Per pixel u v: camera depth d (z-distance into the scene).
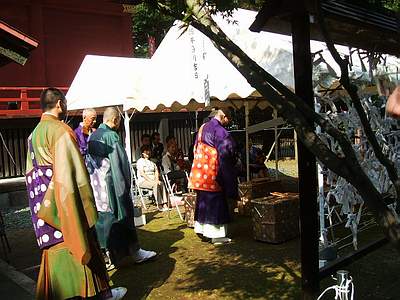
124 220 4.44
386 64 4.55
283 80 4.62
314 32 3.11
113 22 18.39
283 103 1.52
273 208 5.12
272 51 4.78
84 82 7.63
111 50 18.34
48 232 2.80
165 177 7.64
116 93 6.91
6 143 11.90
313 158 2.75
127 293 3.88
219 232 5.24
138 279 4.22
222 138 5.09
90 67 7.59
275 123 7.60
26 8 16.09
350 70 3.77
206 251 5.03
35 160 2.84
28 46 5.36
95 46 17.89
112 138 4.40
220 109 5.61
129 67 7.11
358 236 5.22
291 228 5.32
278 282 3.91
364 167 4.03
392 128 4.82
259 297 3.60
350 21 2.74
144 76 6.71
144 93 6.56
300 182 2.80
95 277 2.90
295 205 5.38
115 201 4.40
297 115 1.51
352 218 4.02
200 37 5.63
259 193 6.78
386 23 3.09
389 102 1.39
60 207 2.69
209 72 5.50
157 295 3.80
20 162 12.12
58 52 16.94
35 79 16.06
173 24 2.05
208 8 1.73
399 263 4.26
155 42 16.14
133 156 13.33
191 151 9.24
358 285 3.74
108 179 4.37
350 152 1.46
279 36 5.32
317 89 3.99
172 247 5.27
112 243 4.39
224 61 5.38
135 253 4.61
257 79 1.53
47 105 2.95
